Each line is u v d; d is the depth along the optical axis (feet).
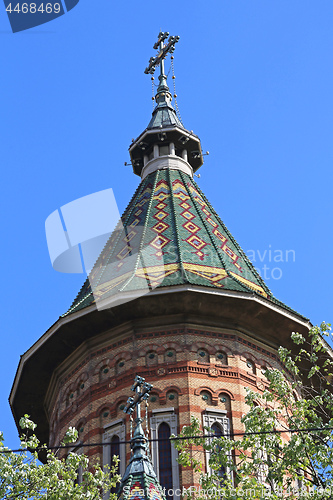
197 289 103.86
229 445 76.38
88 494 73.61
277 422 86.89
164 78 158.61
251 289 110.83
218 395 100.37
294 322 108.99
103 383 103.86
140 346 104.53
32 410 119.14
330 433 76.64
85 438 100.22
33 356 111.04
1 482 72.74
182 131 140.36
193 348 103.81
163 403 98.78
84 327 107.65
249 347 107.86
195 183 137.18
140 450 66.54
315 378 113.09
